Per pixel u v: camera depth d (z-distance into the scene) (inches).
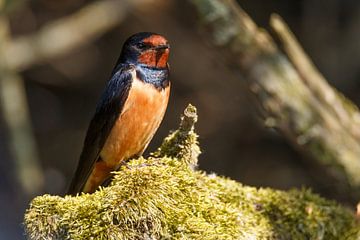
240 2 731.4
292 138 450.3
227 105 714.8
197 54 719.7
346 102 472.7
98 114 331.3
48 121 778.8
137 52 325.4
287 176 690.2
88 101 775.1
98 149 331.0
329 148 446.6
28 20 764.6
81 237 257.3
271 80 442.3
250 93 456.4
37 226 265.3
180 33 721.0
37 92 795.4
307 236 299.6
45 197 270.2
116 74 328.5
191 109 288.8
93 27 670.5
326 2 697.6
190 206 273.4
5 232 661.3
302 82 447.8
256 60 442.9
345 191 456.8
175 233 263.7
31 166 611.8
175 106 719.1
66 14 772.0
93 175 336.8
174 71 723.4
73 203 267.1
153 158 285.7
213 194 290.2
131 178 268.7
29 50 645.3
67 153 757.9
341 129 453.1
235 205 298.5
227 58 449.1
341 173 450.3
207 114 718.5
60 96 785.6
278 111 442.3
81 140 759.7
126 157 334.3
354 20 689.6
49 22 769.6
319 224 301.0
